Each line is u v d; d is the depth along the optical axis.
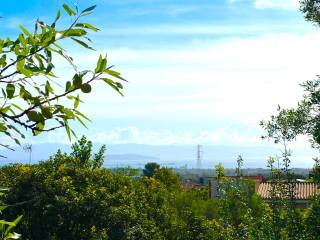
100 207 17.36
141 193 19.98
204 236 16.97
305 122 11.48
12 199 16.98
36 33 2.35
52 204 17.17
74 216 17.19
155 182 22.67
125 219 17.34
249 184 12.98
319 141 11.00
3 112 2.36
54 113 2.40
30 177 17.61
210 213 21.11
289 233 10.96
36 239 17.16
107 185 18.86
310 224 10.62
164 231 18.67
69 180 18.16
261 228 11.43
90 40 2.37
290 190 11.46
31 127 2.38
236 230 12.01
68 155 20.31
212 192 26.53
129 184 19.83
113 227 17.20
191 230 17.92
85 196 17.39
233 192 12.79
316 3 12.12
